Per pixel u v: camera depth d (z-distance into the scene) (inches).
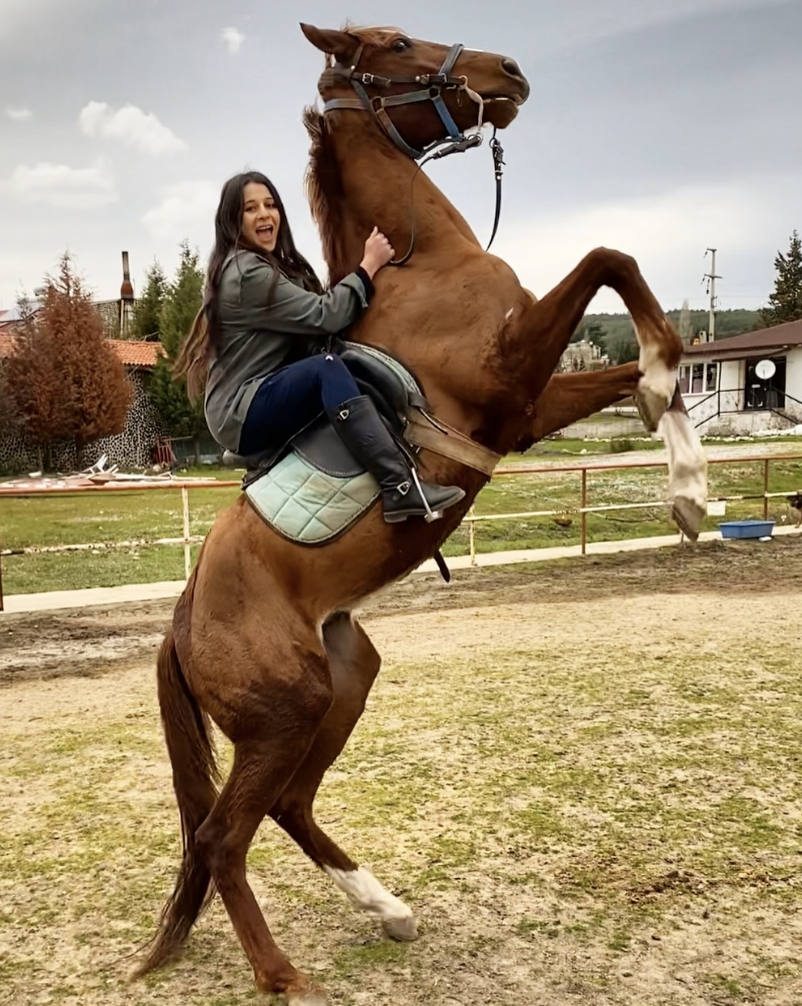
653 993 103.6
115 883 135.8
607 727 199.5
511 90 114.1
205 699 106.7
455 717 209.9
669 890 127.6
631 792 162.9
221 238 109.3
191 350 113.3
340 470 103.6
